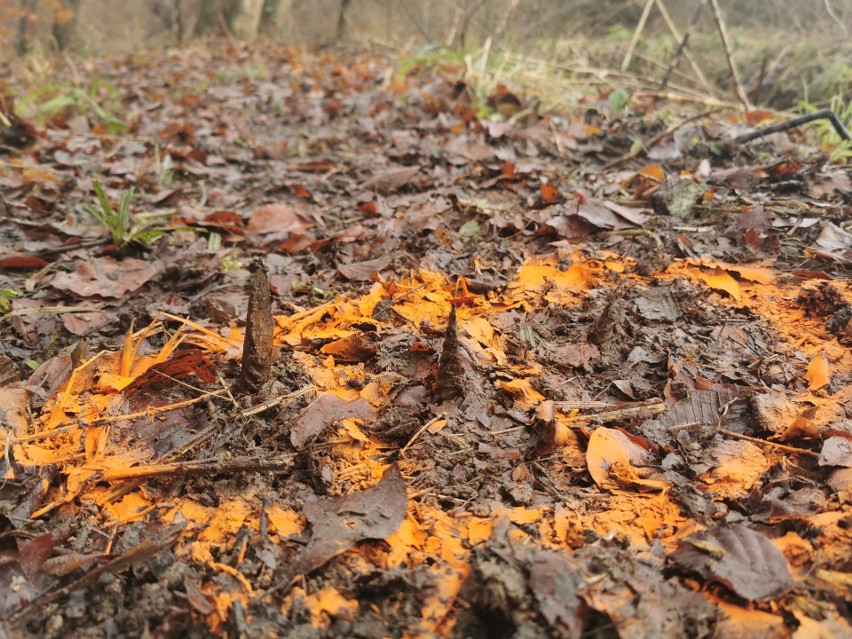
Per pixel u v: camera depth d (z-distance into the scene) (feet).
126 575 1.04
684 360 1.55
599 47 5.84
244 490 1.21
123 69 6.55
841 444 1.22
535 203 2.55
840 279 1.83
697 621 0.93
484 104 3.94
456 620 0.96
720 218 2.29
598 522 1.13
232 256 2.30
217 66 6.51
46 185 2.98
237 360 1.59
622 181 2.72
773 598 0.95
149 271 2.17
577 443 1.33
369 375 1.54
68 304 2.04
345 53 7.07
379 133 3.74
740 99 4.21
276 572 1.04
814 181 2.48
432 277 2.01
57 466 1.25
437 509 1.17
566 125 3.64
